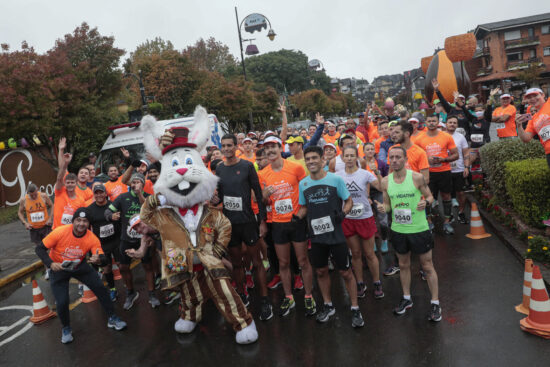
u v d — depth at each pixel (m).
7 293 7.33
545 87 51.19
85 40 16.36
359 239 5.08
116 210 5.68
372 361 3.84
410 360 3.77
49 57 14.01
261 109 29.61
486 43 54.53
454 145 6.90
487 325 4.17
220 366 4.09
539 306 3.90
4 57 12.75
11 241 11.28
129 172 6.57
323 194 4.39
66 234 4.86
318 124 6.27
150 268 5.64
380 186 4.84
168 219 4.54
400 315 4.61
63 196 6.86
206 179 4.54
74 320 5.64
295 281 5.70
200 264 4.64
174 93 25.30
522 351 3.68
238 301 4.51
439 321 4.36
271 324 4.81
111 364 4.39
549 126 5.12
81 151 18.20
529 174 5.83
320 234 4.41
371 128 11.20
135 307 5.80
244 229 4.96
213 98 24.64
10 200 17.42
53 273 4.98
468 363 3.61
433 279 4.38
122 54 16.89
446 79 18.58
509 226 6.76
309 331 4.54
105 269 6.08
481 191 9.09
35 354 4.80
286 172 4.82
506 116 8.93
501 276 5.25
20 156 17.81
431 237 4.39
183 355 4.38
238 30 24.52
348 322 4.62
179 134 4.66
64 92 14.21
